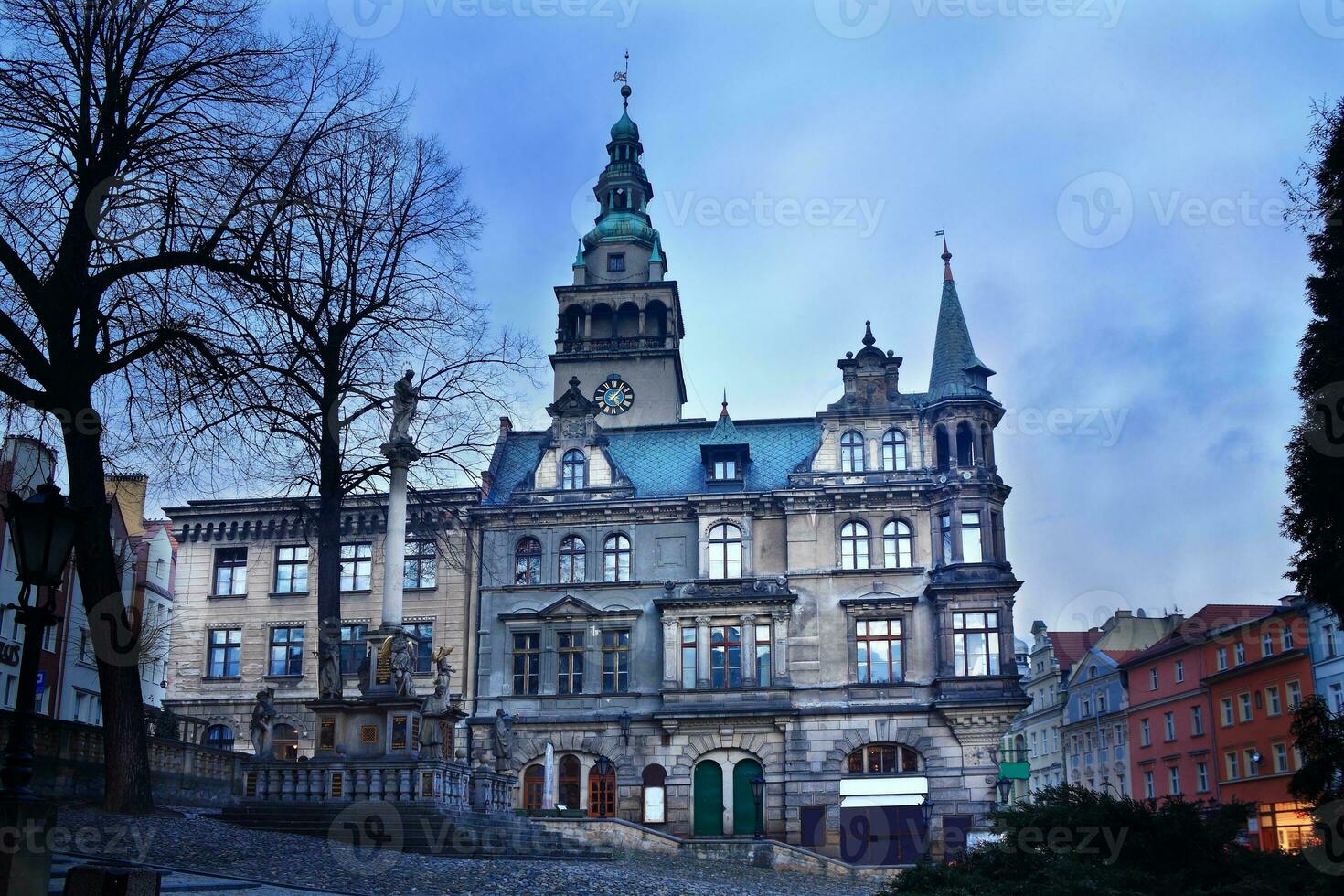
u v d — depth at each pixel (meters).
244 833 25.64
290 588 53.56
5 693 49.00
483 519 53.44
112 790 25.72
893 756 49.00
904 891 18.33
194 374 26.80
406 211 34.31
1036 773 100.44
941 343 54.19
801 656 50.34
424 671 51.75
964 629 49.50
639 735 50.12
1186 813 17.75
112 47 25.97
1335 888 16.48
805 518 51.88
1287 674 65.31
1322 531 26.47
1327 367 26.67
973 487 50.78
